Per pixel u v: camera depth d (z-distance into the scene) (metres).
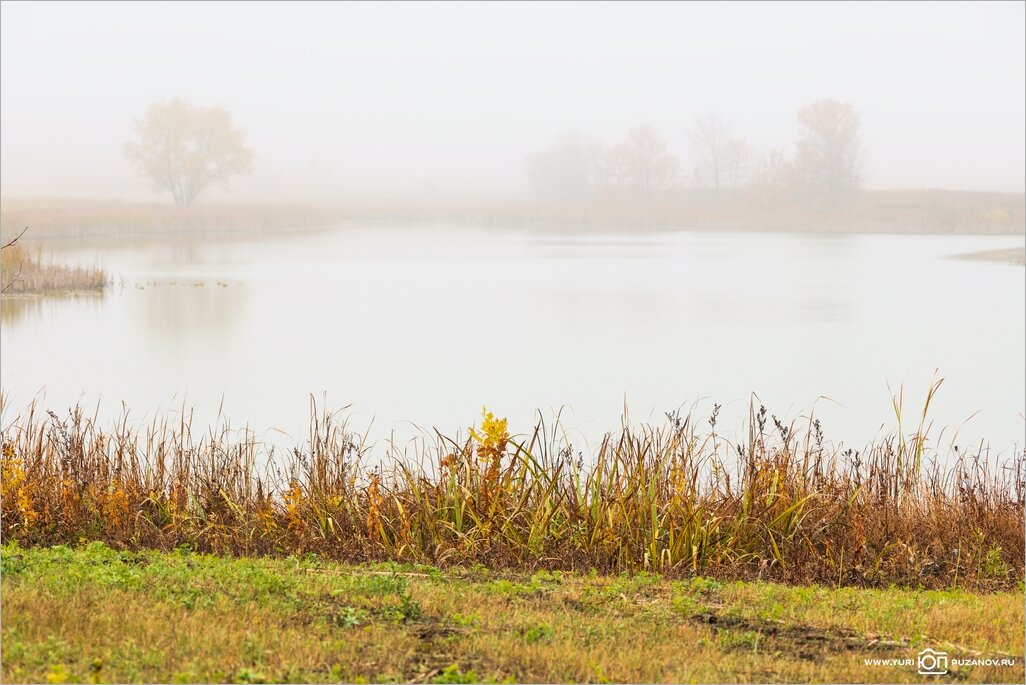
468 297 43.16
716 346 30.70
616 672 6.62
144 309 37.25
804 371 26.61
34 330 31.81
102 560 8.92
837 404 22.39
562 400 22.84
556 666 6.64
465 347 30.39
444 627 7.41
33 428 11.93
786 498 10.50
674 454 10.74
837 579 9.84
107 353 27.97
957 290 45.69
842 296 43.50
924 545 10.59
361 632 7.13
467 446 10.75
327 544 10.18
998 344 31.00
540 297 43.25
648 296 43.62
